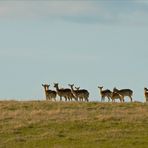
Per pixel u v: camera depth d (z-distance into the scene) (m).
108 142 136.25
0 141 139.88
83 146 132.75
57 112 165.88
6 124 154.00
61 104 178.62
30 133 146.12
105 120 155.50
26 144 136.50
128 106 176.38
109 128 148.88
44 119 157.75
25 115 163.50
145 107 175.12
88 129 148.25
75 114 164.25
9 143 137.75
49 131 146.88
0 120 158.38
